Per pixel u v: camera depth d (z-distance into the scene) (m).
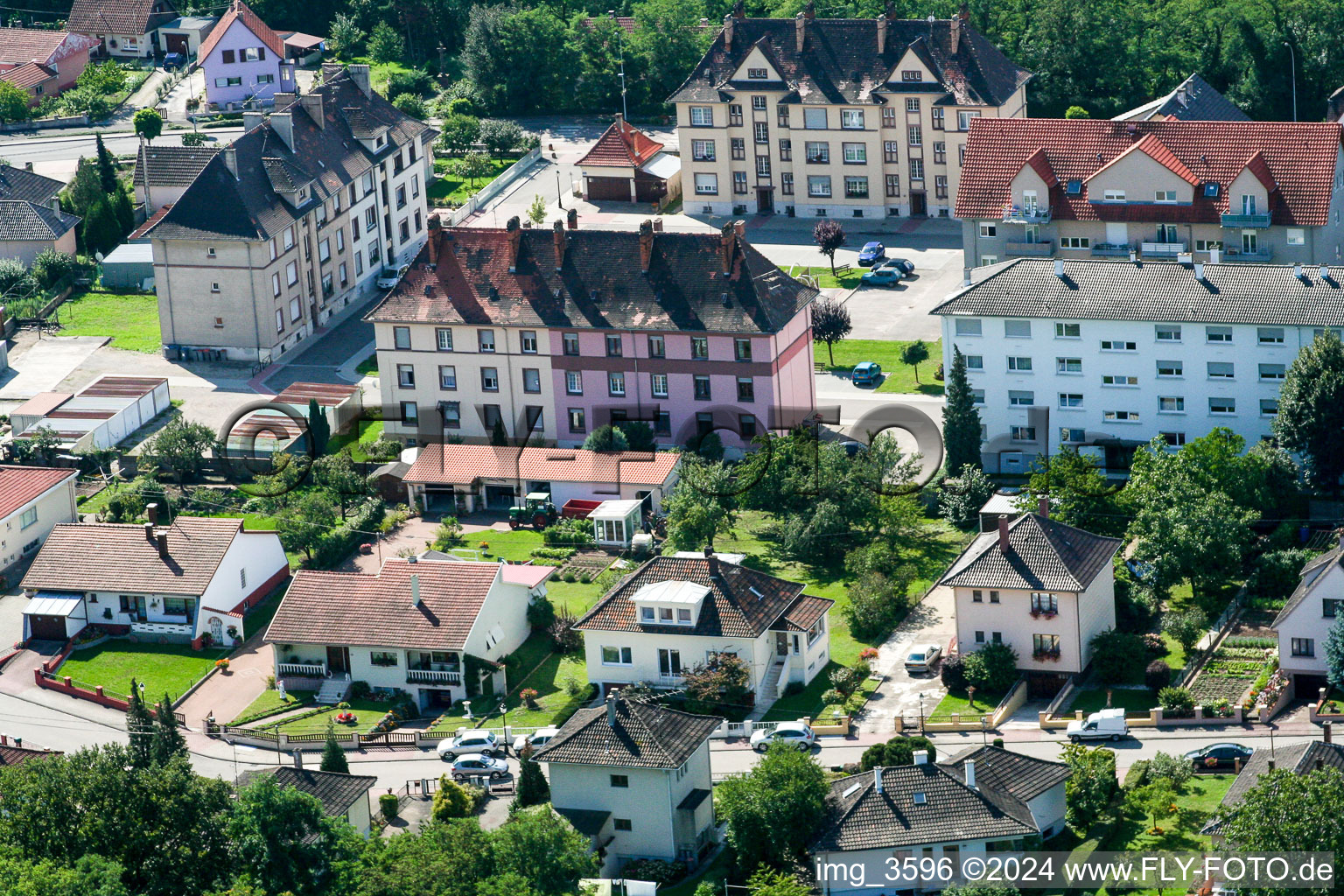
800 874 180.75
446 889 168.75
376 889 168.38
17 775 175.88
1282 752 181.88
